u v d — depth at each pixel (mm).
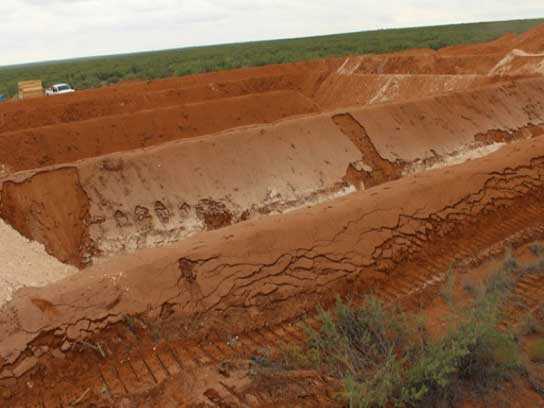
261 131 17359
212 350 7184
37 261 12094
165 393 6195
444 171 12844
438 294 8898
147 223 14219
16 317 6871
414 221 10430
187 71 55688
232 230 9375
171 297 7617
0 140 21625
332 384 6316
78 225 13602
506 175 12891
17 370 6355
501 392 6445
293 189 16438
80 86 52781
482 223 11352
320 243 9109
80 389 6438
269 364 6781
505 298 8578
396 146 19453
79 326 6941
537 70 30234
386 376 5969
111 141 24109
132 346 7066
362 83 35469
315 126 18375
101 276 7660
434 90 31109
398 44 66000
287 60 58344
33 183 13641
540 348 7156
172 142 16219
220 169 15938
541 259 9812
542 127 24516
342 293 8680
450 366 6203
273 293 8164
